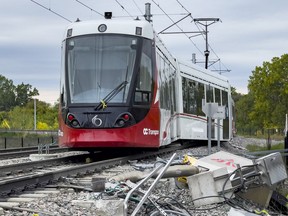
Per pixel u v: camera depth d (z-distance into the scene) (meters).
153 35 18.42
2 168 14.23
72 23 18.44
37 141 38.25
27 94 120.94
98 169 15.09
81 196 10.02
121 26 17.72
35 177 11.41
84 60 17.42
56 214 8.38
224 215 9.46
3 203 9.22
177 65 24.58
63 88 17.52
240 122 80.50
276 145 47.25
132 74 17.14
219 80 32.66
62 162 18.25
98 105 16.75
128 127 16.69
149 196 8.83
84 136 16.69
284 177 11.63
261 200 11.31
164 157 21.73
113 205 7.93
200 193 10.14
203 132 28.67
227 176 10.34
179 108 24.50
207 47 41.12
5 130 56.22
